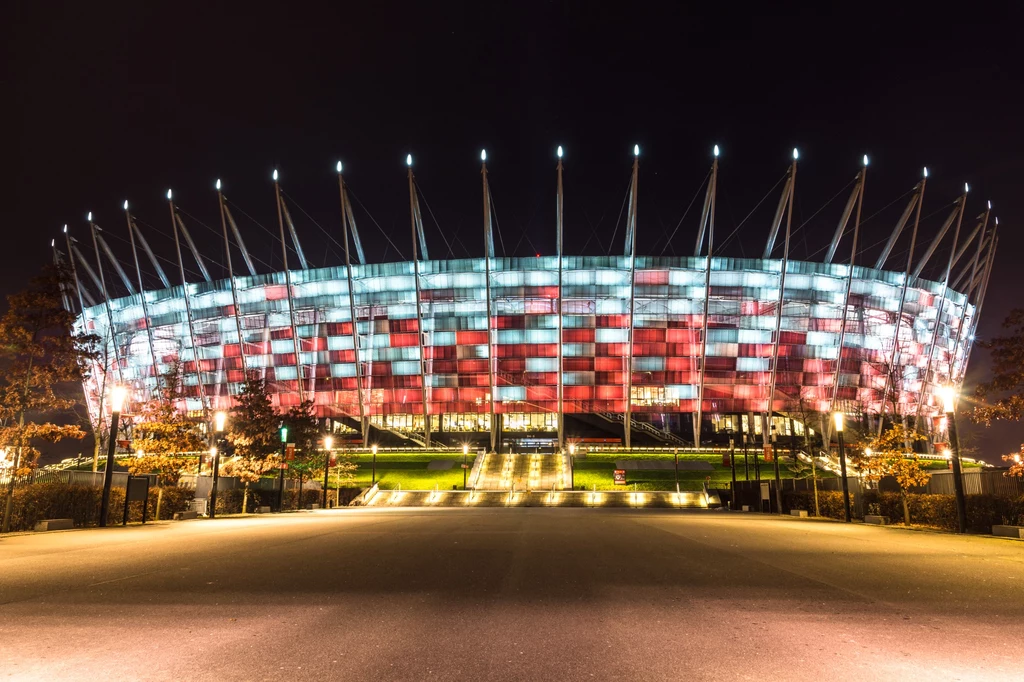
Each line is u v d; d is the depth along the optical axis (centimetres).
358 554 1437
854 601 855
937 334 12169
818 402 12000
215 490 3825
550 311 12175
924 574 1130
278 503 4891
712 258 11850
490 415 12419
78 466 10119
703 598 877
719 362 12038
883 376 12175
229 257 11825
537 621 727
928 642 633
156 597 869
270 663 554
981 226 11912
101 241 12281
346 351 12394
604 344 12181
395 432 12962
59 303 2811
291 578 1048
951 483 3116
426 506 7200
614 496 7919
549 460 10806
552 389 12181
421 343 11869
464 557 1384
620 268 11994
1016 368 2698
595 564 1267
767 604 832
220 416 3909
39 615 748
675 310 12044
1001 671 536
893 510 3438
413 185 11050
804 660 569
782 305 12031
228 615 752
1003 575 1119
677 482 8431
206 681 505
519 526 2764
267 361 12606
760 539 1978
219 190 11488
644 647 614
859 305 12175
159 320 13012
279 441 4984
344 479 8069
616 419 12656
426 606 812
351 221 11700
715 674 528
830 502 4284
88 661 557
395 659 570
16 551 1508
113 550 1531
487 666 550
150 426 3641
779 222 11412
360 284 12294
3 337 2617
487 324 11950
